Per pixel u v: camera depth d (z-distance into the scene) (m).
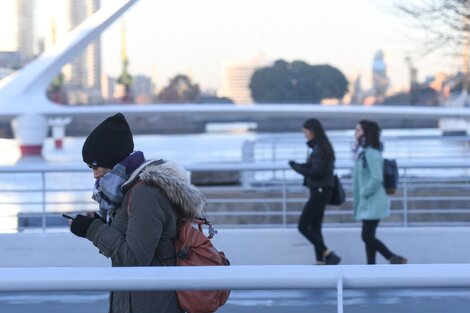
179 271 3.89
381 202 12.98
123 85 142.38
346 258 14.34
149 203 4.73
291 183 18.70
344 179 18.95
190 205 4.87
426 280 3.80
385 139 31.83
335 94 146.25
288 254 14.09
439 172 29.67
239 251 14.08
